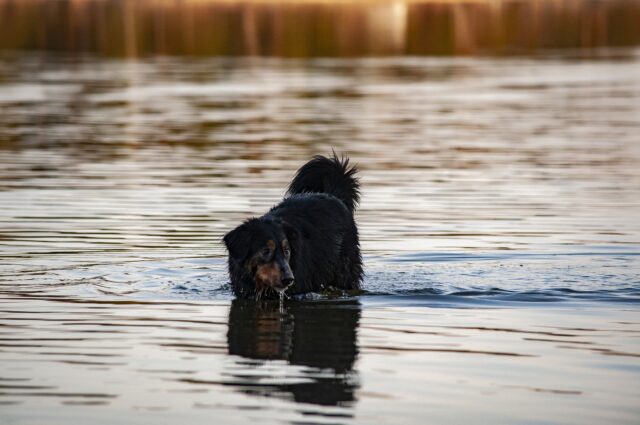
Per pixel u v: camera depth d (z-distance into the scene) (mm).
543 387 8195
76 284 11953
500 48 55062
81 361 8867
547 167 21219
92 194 18047
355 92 35062
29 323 10156
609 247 14094
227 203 17234
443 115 29453
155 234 14883
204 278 12430
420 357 9055
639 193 18312
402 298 11562
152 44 54938
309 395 7988
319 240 12281
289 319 10609
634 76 40406
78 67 44188
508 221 15938
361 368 8711
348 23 64625
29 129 26516
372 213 16625
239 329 10102
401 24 65062
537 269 12859
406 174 20312
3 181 19391
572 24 66812
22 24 61875
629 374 8539
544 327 10141
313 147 23703
